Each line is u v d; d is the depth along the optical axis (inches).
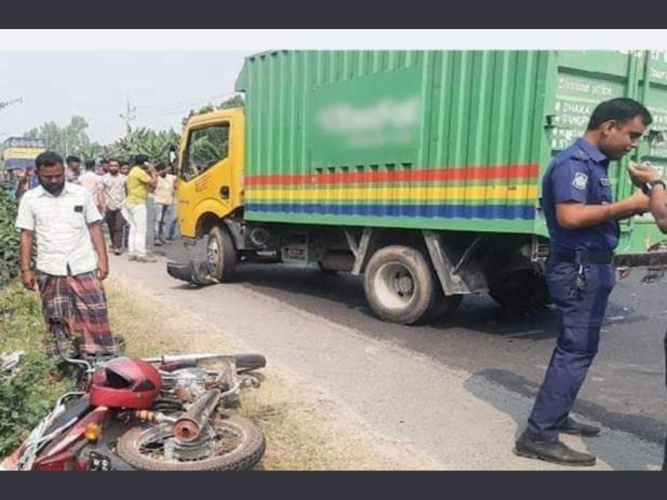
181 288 358.6
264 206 345.1
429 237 261.4
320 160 304.8
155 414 138.6
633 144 137.9
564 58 217.3
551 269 142.9
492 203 233.8
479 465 143.9
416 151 258.5
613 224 140.2
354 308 309.4
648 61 239.6
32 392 167.3
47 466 130.1
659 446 156.3
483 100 234.2
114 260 462.3
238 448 129.6
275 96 332.8
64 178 199.8
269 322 275.4
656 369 215.6
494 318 290.8
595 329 141.4
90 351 199.9
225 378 169.5
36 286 231.0
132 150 1347.2
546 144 217.8
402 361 221.5
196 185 394.6
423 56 253.4
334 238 332.8
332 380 199.9
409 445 151.5
